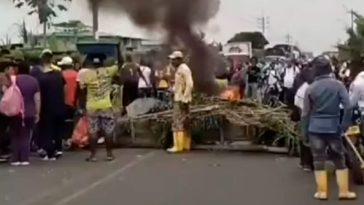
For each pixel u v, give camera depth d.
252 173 11.23
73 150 14.13
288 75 19.41
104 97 12.61
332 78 8.88
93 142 12.67
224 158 12.98
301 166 11.62
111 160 12.66
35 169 11.70
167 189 9.84
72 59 14.97
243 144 14.00
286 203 8.84
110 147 12.70
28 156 12.34
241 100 14.40
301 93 11.11
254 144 13.95
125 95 16.47
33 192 9.67
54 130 12.92
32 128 12.50
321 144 8.93
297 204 8.77
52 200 9.13
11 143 12.23
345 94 8.77
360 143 10.54
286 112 13.83
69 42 26.14
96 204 8.85
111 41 23.56
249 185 10.13
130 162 12.45
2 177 10.90
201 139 14.16
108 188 9.95
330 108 8.78
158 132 14.38
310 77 10.52
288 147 13.31
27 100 12.08
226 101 14.25
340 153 8.97
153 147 14.41
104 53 22.36
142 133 14.52
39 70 12.81
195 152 13.79
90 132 12.66
